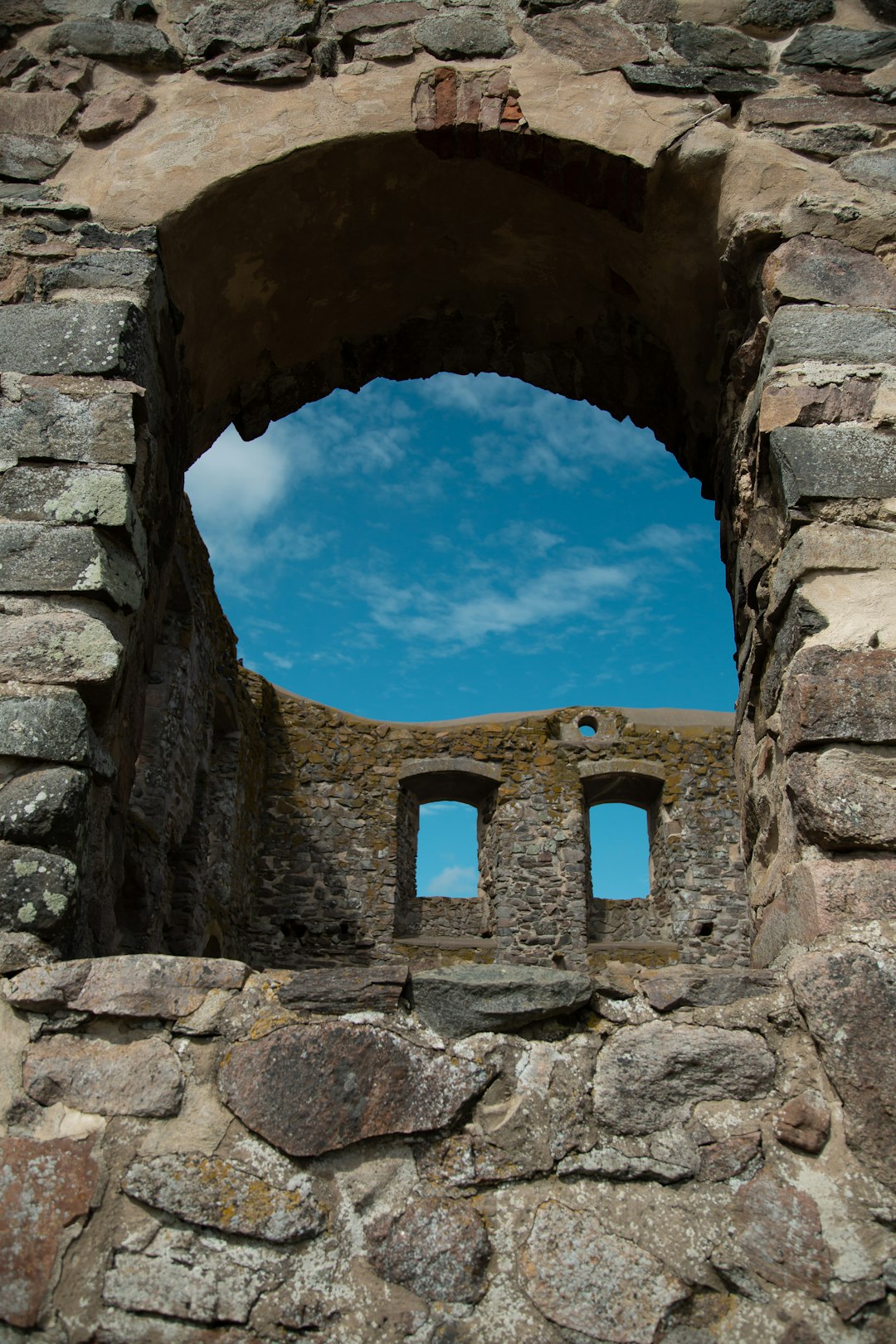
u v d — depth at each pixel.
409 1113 2.43
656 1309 2.24
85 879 2.85
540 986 2.61
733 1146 2.43
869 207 3.76
